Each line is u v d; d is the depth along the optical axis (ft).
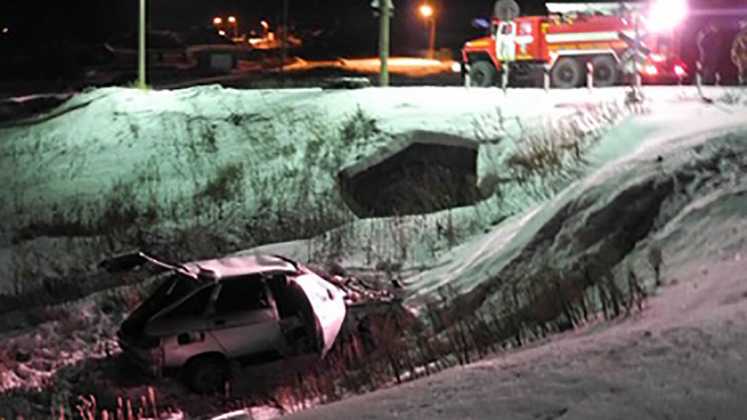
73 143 89.97
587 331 30.50
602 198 45.96
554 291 37.11
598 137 61.93
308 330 39.04
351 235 57.06
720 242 37.58
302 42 276.41
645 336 23.50
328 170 68.80
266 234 61.00
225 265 41.04
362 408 21.97
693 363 20.53
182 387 37.76
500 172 62.28
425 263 52.80
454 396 21.49
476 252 50.96
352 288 47.75
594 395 19.83
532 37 90.74
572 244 44.45
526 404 20.02
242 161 74.28
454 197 63.31
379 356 36.45
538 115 69.05
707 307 27.55
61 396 37.24
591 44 89.15
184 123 86.48
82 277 54.70
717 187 44.19
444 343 35.73
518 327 34.81
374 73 170.50
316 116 78.89
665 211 44.06
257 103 87.81
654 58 84.12
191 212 66.69
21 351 42.80
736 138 49.14
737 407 18.11
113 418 34.91
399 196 66.03
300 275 40.50
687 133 54.80
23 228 66.59
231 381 37.93
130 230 63.57
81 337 45.03
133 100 96.99
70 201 72.49
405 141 68.69
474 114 71.41
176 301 38.68
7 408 35.45
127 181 75.66
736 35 82.48
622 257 42.32
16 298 52.31
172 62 217.15
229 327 38.17
